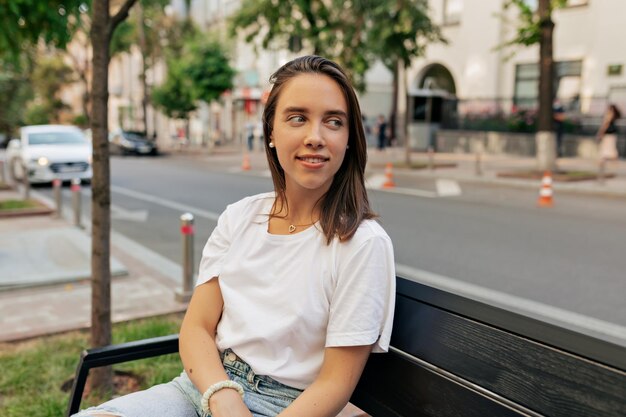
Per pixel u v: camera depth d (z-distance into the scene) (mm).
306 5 13930
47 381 3422
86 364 1991
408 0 15938
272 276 1775
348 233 1685
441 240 8031
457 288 5832
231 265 1872
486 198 12164
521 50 22469
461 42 24281
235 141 37656
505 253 7266
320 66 1767
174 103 29953
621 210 10578
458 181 15336
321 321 1703
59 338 4180
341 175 1818
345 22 16734
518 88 23062
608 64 19875
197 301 1948
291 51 17453
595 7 20219
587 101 20219
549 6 13883
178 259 7340
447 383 1640
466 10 23906
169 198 12945
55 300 5219
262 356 1764
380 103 30938
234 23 16672
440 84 26578
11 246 7406
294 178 1749
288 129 1740
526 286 5883
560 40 21281
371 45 16938
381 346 1659
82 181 16000
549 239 8078
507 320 1507
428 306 1744
